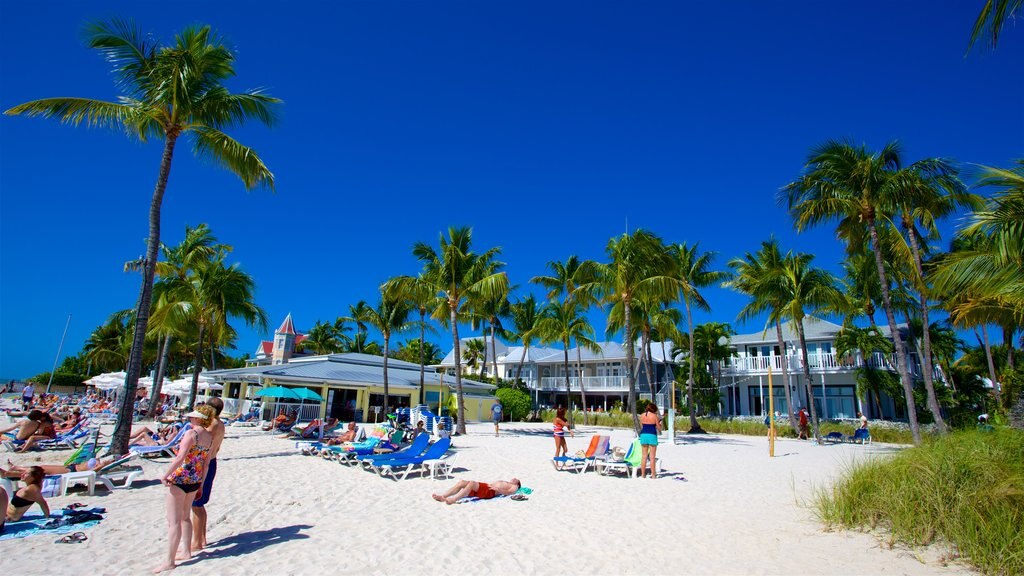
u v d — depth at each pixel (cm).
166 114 1247
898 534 652
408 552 582
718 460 1566
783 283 2536
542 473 1197
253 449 1509
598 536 675
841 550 618
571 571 539
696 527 734
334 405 3117
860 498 753
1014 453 709
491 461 1385
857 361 3300
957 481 661
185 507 533
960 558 573
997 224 858
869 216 1741
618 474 1216
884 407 3375
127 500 793
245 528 664
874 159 1709
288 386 2794
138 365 1178
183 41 1257
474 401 3625
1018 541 537
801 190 1847
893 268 2528
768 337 3897
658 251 2239
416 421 2191
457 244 2448
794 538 674
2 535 600
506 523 728
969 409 2814
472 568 538
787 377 2923
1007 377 2636
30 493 663
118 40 1187
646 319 2873
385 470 1078
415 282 2322
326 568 523
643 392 4334
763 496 982
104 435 1745
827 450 1956
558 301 3750
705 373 3650
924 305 1788
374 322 3027
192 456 530
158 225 1230
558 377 5009
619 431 2989
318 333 6075
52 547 562
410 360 6412
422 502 850
